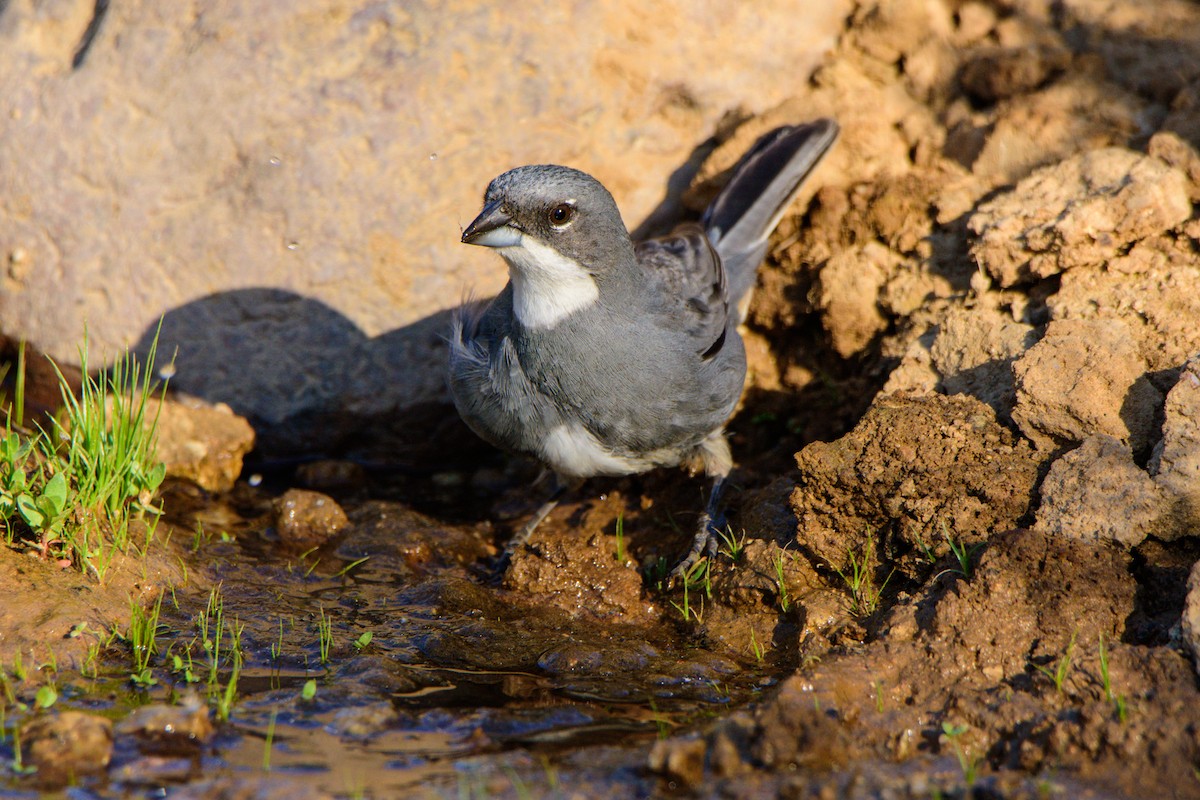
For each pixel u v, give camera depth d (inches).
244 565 422.9
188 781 288.8
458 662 362.3
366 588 413.7
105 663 343.3
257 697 331.0
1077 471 354.0
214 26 474.0
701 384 402.0
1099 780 278.1
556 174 381.7
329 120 468.1
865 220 487.5
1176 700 292.5
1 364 504.4
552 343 389.1
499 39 475.5
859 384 468.1
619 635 386.3
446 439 508.1
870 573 375.2
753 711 314.2
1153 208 429.1
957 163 500.4
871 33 528.1
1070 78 505.4
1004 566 336.2
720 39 505.4
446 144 472.4
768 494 421.1
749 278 467.2
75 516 388.2
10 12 497.4
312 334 479.5
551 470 427.5
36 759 290.5
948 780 282.8
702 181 501.0
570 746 307.1
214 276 474.9
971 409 397.7
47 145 478.9
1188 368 363.9
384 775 292.2
